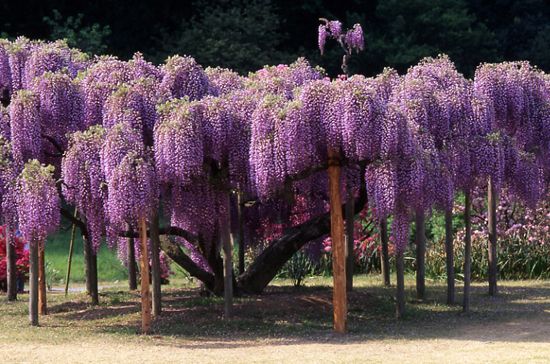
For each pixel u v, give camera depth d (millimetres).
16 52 13344
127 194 10586
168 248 13820
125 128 10953
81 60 13859
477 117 12992
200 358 9391
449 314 12867
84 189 11164
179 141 11039
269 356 9484
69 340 10758
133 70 12609
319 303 13055
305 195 13789
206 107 11562
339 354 9570
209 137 11508
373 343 10398
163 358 9398
